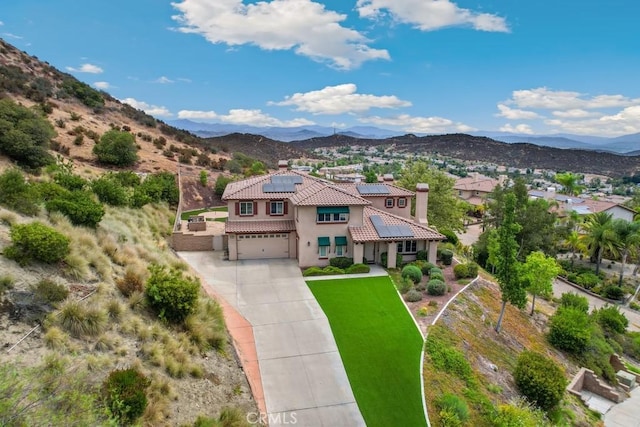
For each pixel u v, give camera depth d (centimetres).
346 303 2808
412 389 2008
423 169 5591
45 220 2119
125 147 5509
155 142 7388
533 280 3269
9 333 1277
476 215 9000
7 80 6688
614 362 3294
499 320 2852
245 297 2833
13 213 1970
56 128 6041
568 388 2712
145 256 2505
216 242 3769
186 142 9019
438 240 3600
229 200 3612
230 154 9794
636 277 5712
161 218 4047
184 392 1508
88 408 1002
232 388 1752
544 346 3028
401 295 2997
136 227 3147
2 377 939
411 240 3566
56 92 7862
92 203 2477
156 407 1304
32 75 8044
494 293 3425
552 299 4238
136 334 1622
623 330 3838
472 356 2425
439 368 2206
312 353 2223
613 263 6269
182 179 5778
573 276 5300
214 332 2002
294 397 1883
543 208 5403
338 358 2195
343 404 1872
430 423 1825
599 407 2678
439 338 2442
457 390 2091
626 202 9788
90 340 1442
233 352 2061
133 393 1220
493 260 3334
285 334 2391
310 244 3438
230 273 3256
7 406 847
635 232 5250
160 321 1828
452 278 3484
